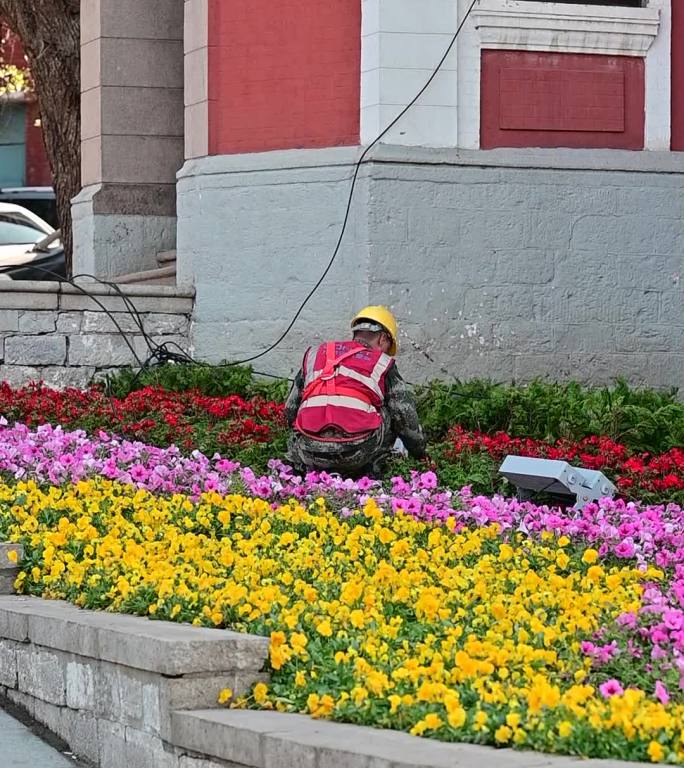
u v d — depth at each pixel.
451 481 11.73
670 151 16.06
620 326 15.91
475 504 10.34
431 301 15.41
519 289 15.62
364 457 11.08
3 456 11.19
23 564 8.90
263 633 7.09
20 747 7.48
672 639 7.03
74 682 7.44
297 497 10.66
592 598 7.65
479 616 7.37
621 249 15.88
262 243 16.05
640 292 15.95
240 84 16.19
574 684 6.37
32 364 16.16
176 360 16.39
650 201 15.94
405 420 11.24
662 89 16.02
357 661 6.55
